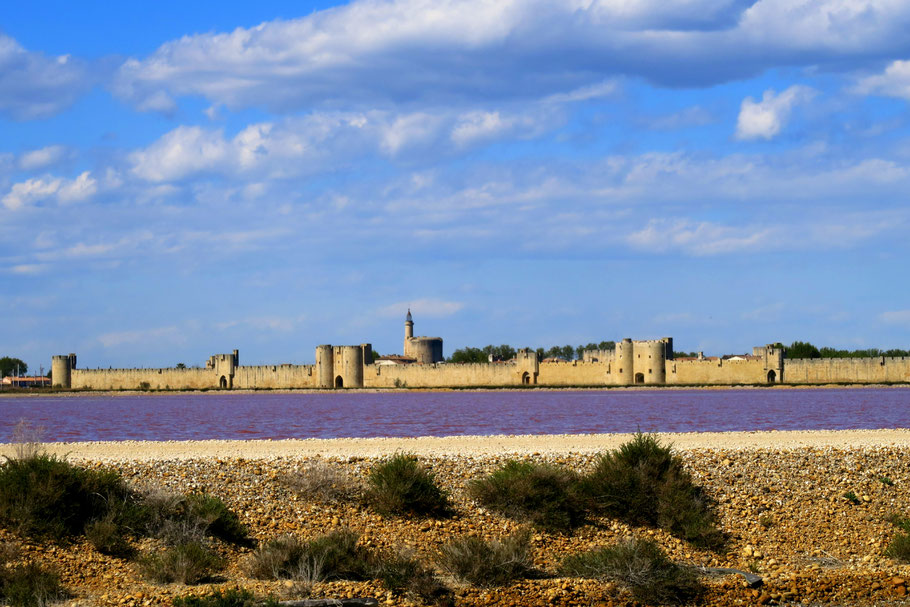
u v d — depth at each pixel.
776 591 48.06
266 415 192.00
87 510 51.97
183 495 54.16
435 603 45.72
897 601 47.44
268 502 55.53
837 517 57.41
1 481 51.84
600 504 56.31
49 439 119.94
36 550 48.38
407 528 53.59
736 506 57.94
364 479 58.94
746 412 178.25
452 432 126.44
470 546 49.44
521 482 56.59
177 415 197.75
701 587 48.12
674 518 55.09
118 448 76.75
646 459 60.19
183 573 47.09
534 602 46.00
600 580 48.50
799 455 66.44
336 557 48.84
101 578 47.00
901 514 57.88
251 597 44.38
